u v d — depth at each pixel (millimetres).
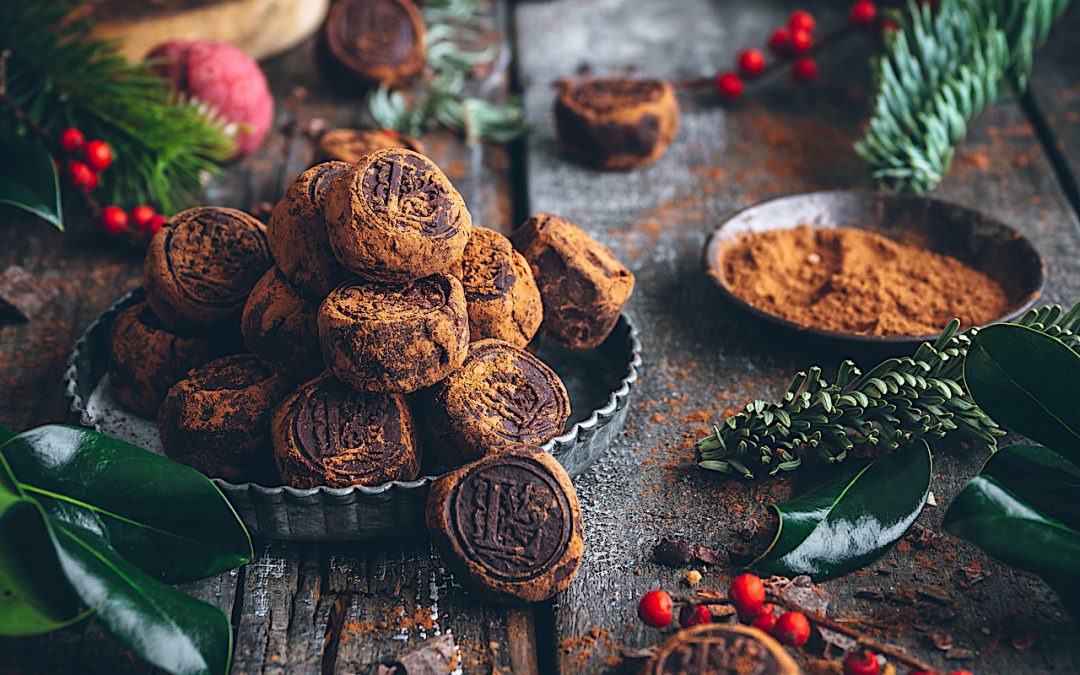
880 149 559
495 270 425
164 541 390
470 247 428
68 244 545
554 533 394
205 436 411
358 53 639
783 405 436
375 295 402
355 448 402
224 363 424
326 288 413
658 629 395
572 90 597
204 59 567
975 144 609
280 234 416
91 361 454
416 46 647
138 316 444
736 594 386
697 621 389
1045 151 611
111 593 364
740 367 486
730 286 508
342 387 407
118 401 450
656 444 454
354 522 404
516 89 674
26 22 540
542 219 445
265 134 612
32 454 389
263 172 591
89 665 385
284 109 641
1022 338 392
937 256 520
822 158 606
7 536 369
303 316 413
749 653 360
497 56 691
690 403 471
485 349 418
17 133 498
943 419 426
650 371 484
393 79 644
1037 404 395
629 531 423
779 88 658
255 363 425
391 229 396
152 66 567
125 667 385
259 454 414
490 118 622
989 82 588
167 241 436
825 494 411
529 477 396
